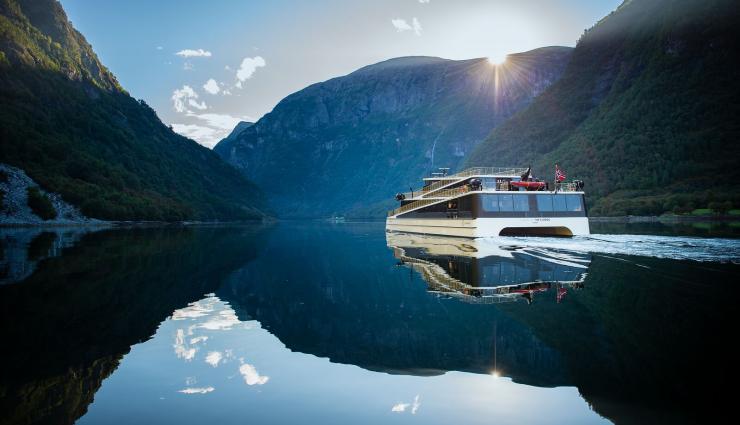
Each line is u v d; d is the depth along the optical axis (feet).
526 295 55.11
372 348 37.01
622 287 56.59
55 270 83.46
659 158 529.04
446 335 39.86
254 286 70.69
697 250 92.79
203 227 407.23
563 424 22.67
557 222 154.40
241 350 36.94
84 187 406.00
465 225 160.97
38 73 592.19
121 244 155.22
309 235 253.44
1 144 386.52
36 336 39.83
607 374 28.45
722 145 503.20
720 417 22.13
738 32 620.08
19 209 330.34
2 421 23.34
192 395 27.32
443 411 24.82
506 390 27.37
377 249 141.79
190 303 56.03
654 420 22.29
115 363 33.37
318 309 53.16
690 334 35.45
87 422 23.41
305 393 27.78
